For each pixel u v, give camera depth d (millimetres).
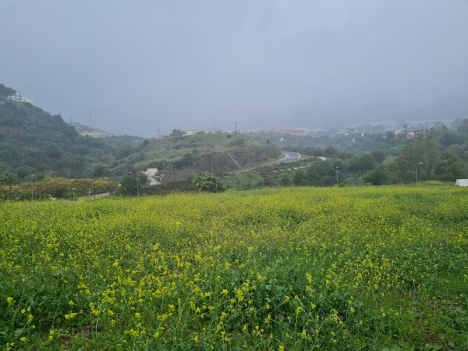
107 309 5664
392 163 59750
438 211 16906
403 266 8508
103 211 16703
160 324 5070
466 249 10250
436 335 5867
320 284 6676
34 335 5191
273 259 8836
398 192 27391
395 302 6852
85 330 5660
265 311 6016
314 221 14469
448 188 31594
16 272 7066
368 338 5531
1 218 13172
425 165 57250
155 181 53312
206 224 13570
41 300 5902
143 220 13359
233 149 76375
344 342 5363
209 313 5855
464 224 14828
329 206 18391
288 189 32719
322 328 5508
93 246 10008
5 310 5574
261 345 5148
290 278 6887
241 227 13680
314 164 62031
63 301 5945
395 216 15484
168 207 17953
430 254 9531
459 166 54469
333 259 9211
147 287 6738
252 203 19109
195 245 10531
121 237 11359
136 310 5805
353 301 6309
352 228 12594
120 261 8789
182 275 7051
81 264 8328
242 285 6449
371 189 31281
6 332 5066
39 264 7531
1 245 9992
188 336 5086
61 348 4977
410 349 5250
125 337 5043
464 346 5410
